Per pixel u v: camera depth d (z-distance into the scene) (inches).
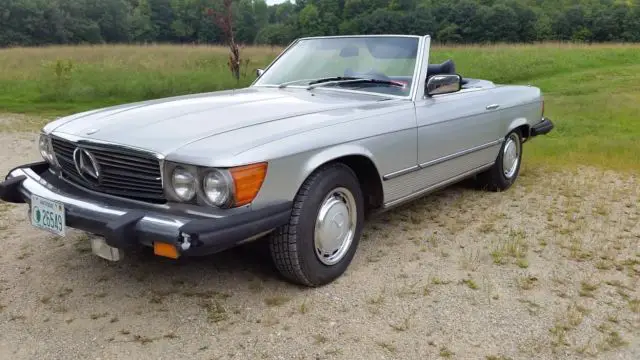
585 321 117.9
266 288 130.3
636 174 252.7
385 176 143.1
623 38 2380.7
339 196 133.2
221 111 131.4
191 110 132.7
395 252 153.3
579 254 153.5
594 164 273.0
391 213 187.8
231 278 135.1
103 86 578.6
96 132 120.5
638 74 878.4
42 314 118.7
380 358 104.1
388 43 172.2
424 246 157.9
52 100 537.3
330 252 132.0
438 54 1080.8
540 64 991.6
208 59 848.3
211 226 101.9
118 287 130.5
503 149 209.3
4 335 110.8
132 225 105.3
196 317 117.5
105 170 117.6
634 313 121.9
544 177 243.0
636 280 138.3
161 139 112.8
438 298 126.6
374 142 136.9
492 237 166.4
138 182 113.4
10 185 130.6
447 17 2449.6
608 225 179.2
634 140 363.3
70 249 152.6
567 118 478.9
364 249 155.3
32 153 284.2
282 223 114.3
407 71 162.4
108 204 114.6
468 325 115.6
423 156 156.9
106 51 1009.5
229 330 112.9
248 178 106.3
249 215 107.4
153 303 123.2
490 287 132.3
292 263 123.0
